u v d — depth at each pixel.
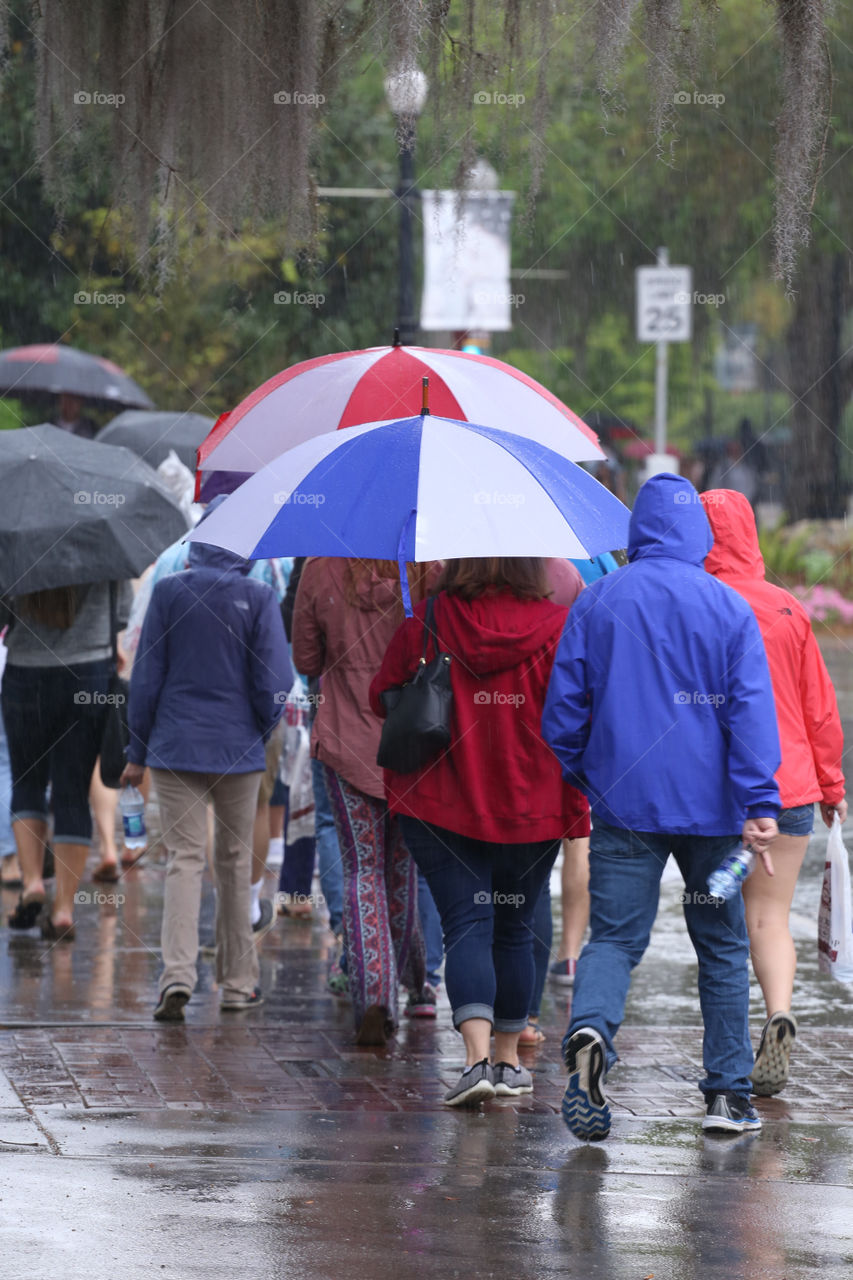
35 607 24.67
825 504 103.81
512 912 17.59
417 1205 13.07
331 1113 16.25
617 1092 17.64
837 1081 18.28
